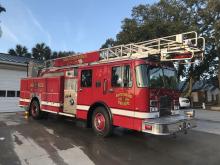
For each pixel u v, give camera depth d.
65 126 10.01
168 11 27.11
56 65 10.75
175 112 7.86
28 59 18.38
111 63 7.84
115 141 7.72
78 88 9.03
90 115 8.60
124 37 26.67
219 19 26.52
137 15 27.91
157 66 7.50
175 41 7.44
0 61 14.20
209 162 5.99
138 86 7.00
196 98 34.53
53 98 10.27
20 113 14.13
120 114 7.46
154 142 7.76
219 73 28.56
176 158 6.24
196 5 27.67
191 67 29.36
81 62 9.38
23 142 7.37
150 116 6.95
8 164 5.52
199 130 10.16
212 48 28.50
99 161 5.87
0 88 14.30
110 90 7.80
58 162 5.72
